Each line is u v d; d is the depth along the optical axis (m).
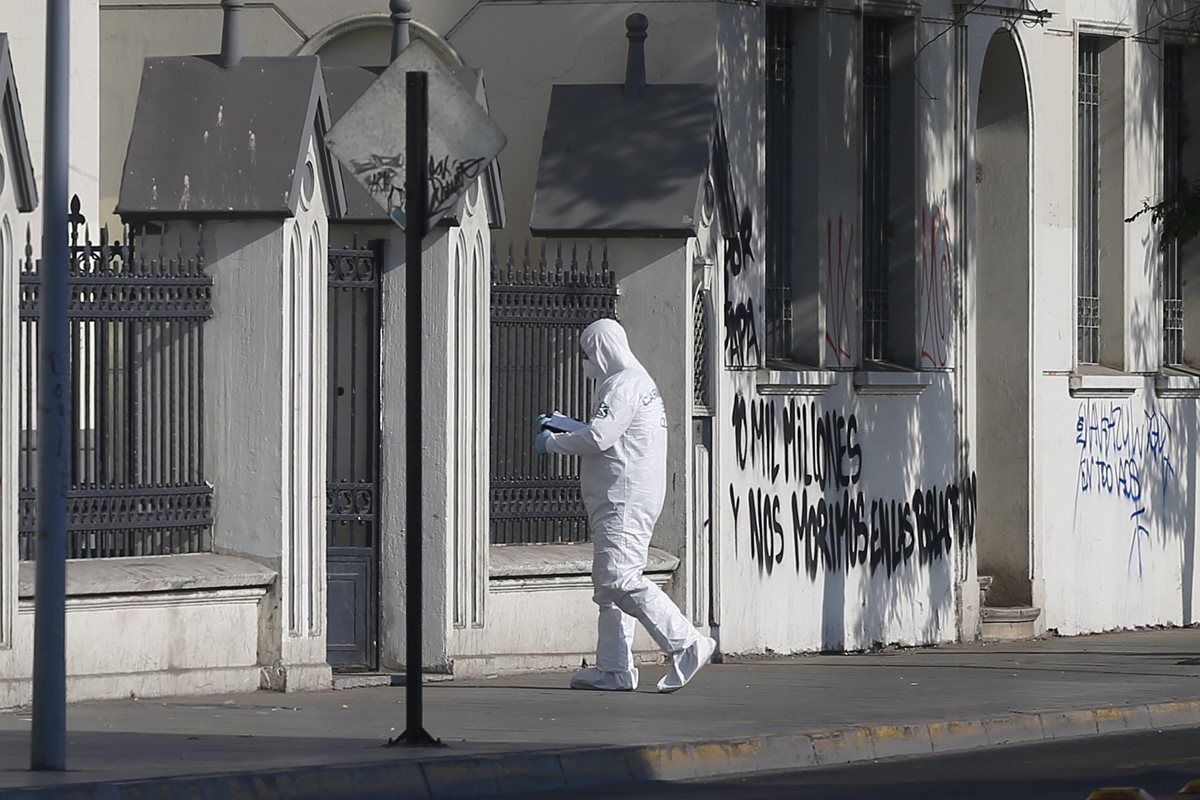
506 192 42.28
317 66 34.34
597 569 35.19
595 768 28.11
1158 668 42.16
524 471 38.56
